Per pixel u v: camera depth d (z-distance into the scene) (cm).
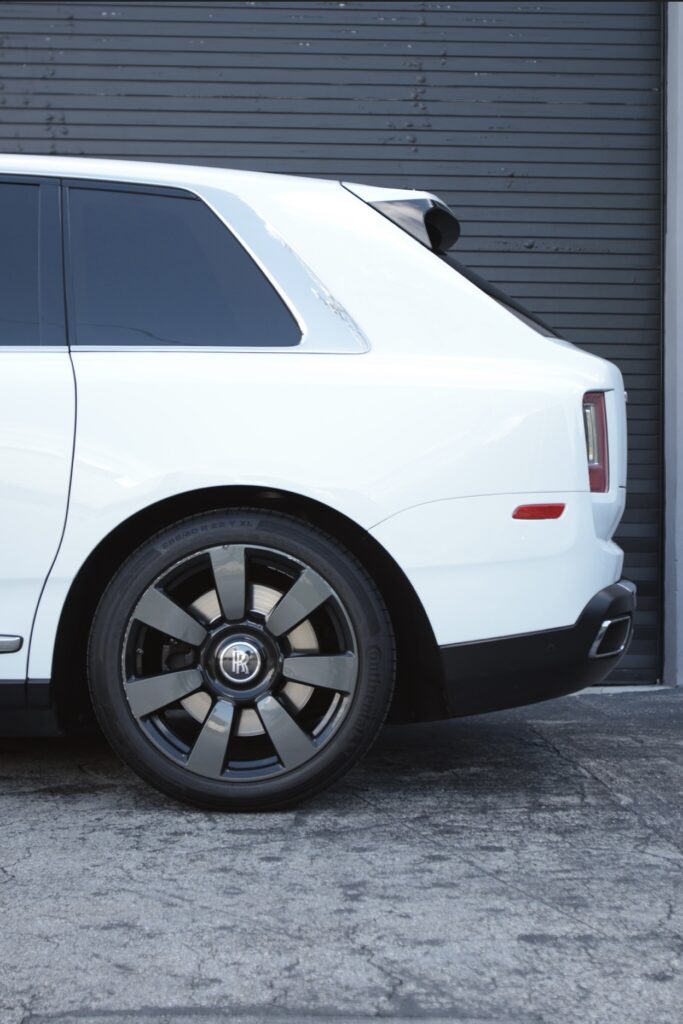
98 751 356
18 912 215
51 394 273
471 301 292
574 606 280
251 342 283
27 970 189
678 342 507
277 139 517
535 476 278
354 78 518
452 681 277
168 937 203
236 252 291
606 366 299
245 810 281
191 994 181
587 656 281
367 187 307
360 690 276
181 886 230
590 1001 180
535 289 523
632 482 523
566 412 282
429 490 274
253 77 516
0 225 293
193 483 269
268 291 288
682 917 216
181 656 292
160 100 514
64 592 272
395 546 273
